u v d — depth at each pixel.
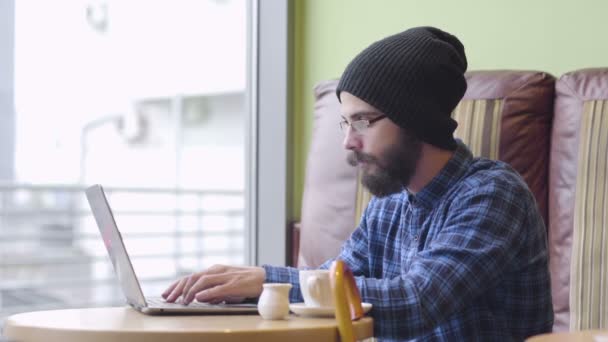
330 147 2.47
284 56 2.95
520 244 1.48
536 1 2.32
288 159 2.94
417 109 1.50
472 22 2.47
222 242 5.93
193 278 1.46
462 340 1.49
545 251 1.58
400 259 1.64
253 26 3.05
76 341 1.14
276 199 2.96
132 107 7.66
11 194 4.94
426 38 1.55
